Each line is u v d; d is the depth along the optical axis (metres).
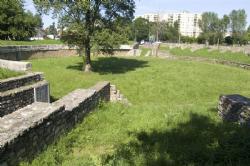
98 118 10.69
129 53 59.22
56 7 27.77
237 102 9.66
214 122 9.64
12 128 6.23
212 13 100.88
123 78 27.17
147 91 22.34
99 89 13.02
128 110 12.59
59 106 8.03
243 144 6.97
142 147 7.44
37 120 6.76
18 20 58.91
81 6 26.88
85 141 8.36
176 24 131.38
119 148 7.54
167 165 6.28
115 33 28.73
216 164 6.23
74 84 23.53
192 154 6.71
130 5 30.38
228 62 42.16
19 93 12.58
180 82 25.73
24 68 17.36
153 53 59.78
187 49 65.31
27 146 6.34
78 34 29.09
